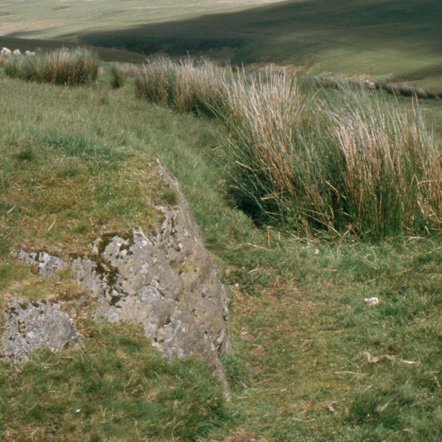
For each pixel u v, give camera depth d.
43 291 4.80
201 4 134.62
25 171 5.94
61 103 12.43
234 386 5.24
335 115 8.53
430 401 5.04
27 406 4.29
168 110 13.44
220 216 8.11
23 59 17.02
